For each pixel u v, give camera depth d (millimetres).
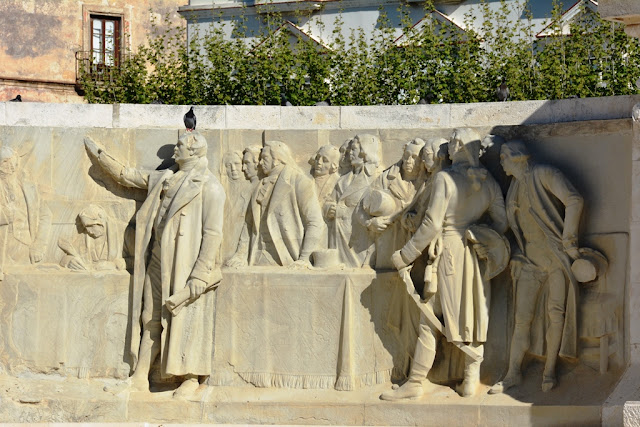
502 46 23500
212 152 15562
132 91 26156
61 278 15406
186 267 15039
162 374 15000
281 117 15695
